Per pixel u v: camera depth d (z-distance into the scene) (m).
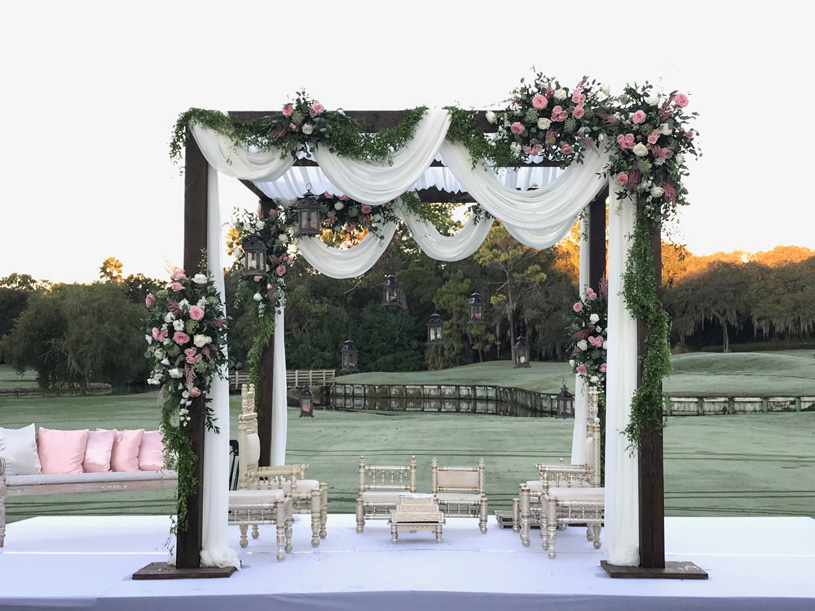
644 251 4.79
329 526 6.33
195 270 4.88
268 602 4.26
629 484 4.80
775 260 32.97
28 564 5.01
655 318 4.77
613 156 4.82
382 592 4.27
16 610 4.25
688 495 9.70
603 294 6.37
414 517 5.62
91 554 5.29
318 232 5.98
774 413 23.38
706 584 4.44
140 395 33.00
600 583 4.45
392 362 36.78
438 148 4.83
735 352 34.03
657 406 4.75
